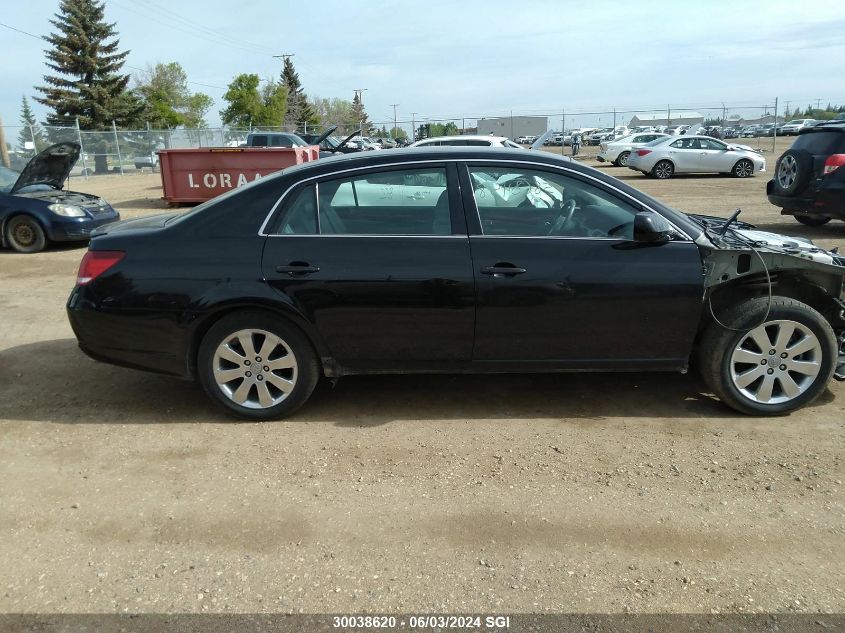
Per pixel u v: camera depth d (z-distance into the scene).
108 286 4.10
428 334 4.06
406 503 3.31
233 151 14.82
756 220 12.59
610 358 4.14
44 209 10.59
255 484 3.50
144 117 56.12
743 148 23.33
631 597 2.64
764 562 2.84
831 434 3.98
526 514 3.20
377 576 2.78
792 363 4.12
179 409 4.48
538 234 4.08
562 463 3.68
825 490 3.38
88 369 5.25
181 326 4.07
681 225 4.11
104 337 4.18
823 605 2.58
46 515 3.25
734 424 4.14
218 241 4.08
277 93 66.62
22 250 10.66
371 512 3.24
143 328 4.11
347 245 4.02
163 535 3.08
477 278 3.96
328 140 30.59
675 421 4.19
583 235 4.07
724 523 3.11
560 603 2.61
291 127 50.00
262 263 4.01
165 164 15.07
